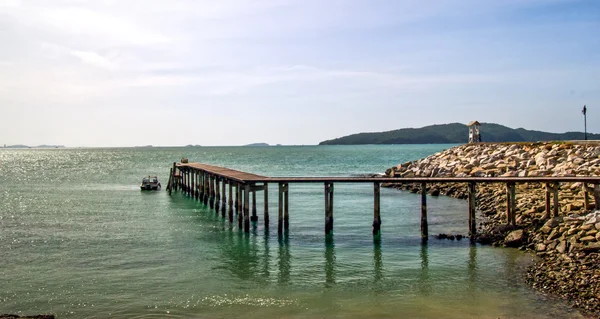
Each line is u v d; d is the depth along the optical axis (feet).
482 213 122.01
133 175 292.81
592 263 67.92
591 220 79.41
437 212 128.77
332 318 56.70
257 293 65.36
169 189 181.78
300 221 117.08
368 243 92.63
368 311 58.65
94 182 240.73
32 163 475.72
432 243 91.35
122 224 115.03
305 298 63.36
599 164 134.00
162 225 113.50
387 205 144.66
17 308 59.93
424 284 68.08
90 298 63.36
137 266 77.97
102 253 85.97
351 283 69.21
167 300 62.75
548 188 92.27
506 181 92.79
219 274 73.87
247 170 302.45
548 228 84.43
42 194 183.11
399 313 57.88
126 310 59.47
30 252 86.53
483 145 215.92
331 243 93.09
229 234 102.27
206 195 147.64
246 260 81.71
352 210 135.03
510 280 67.92
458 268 74.84
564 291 61.62
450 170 182.70
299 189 199.62
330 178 102.12
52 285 68.33
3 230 106.83
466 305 59.72
